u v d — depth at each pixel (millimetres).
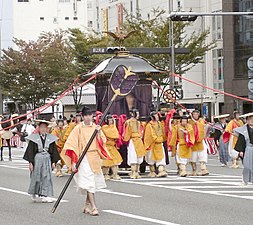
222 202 12531
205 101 54312
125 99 19812
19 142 37375
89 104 46812
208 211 11328
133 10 66188
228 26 48625
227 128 20719
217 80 53625
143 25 38250
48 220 10617
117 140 17781
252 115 14547
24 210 11891
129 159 18000
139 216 10836
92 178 10938
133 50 27234
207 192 14297
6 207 12344
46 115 32438
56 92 47281
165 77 36062
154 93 45562
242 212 11164
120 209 11742
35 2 87250
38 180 12859
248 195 13633
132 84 11992
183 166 18438
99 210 11625
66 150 10852
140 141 17969
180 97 28281
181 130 18188
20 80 48188
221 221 10203
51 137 13008
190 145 18141
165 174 18391
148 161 18375
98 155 11070
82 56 40719
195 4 55875
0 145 27125
